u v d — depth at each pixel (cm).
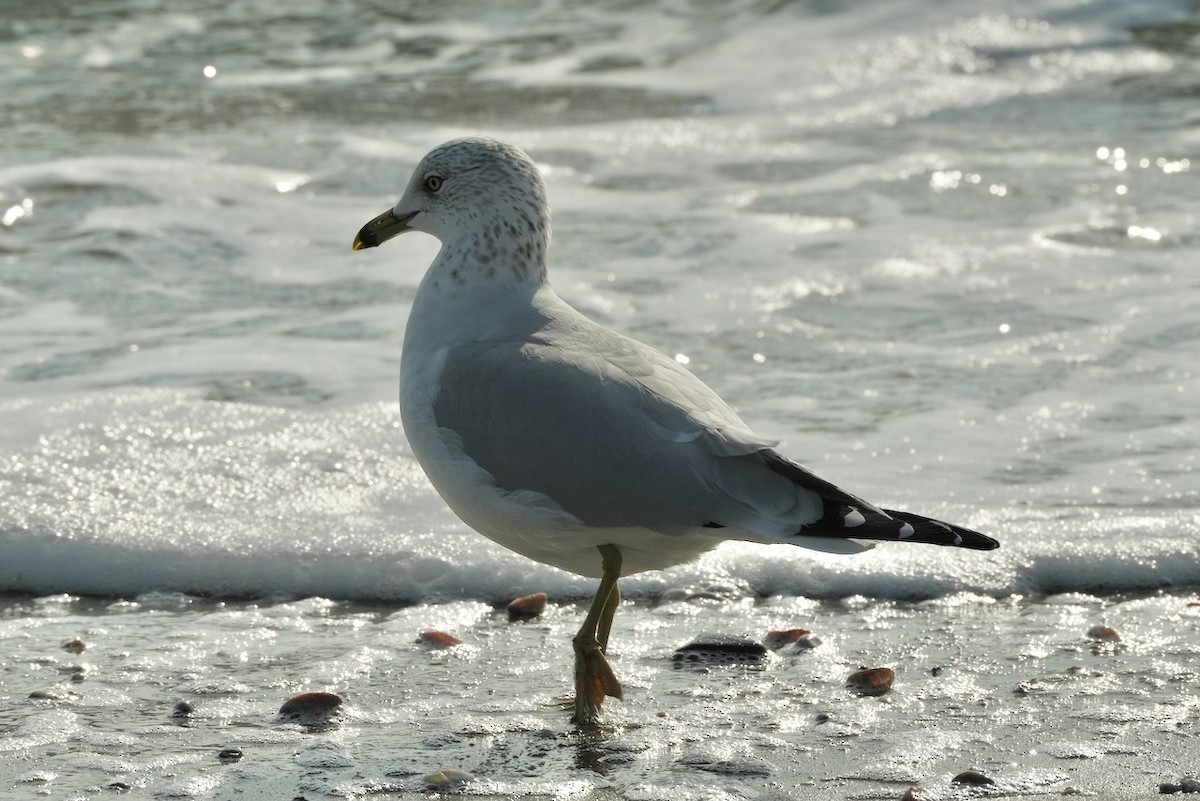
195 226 1700
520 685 806
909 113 2111
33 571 969
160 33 2527
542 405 750
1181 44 2334
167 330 1416
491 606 930
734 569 959
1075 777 675
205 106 2147
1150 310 1434
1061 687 784
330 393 1266
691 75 2286
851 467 1107
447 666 834
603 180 1848
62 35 2503
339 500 1059
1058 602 917
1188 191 1767
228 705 779
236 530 999
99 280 1547
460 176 848
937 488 1069
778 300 1479
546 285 862
